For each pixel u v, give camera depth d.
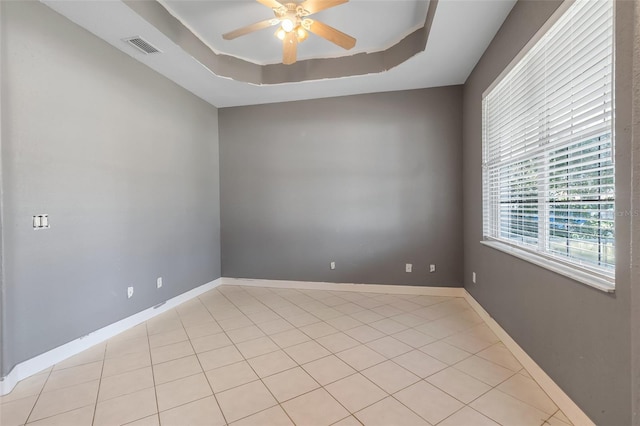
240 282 4.45
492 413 1.66
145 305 3.11
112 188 2.75
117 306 2.78
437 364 2.17
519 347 2.20
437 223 3.84
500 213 2.67
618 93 1.25
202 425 1.59
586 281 1.43
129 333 2.77
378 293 3.98
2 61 1.93
